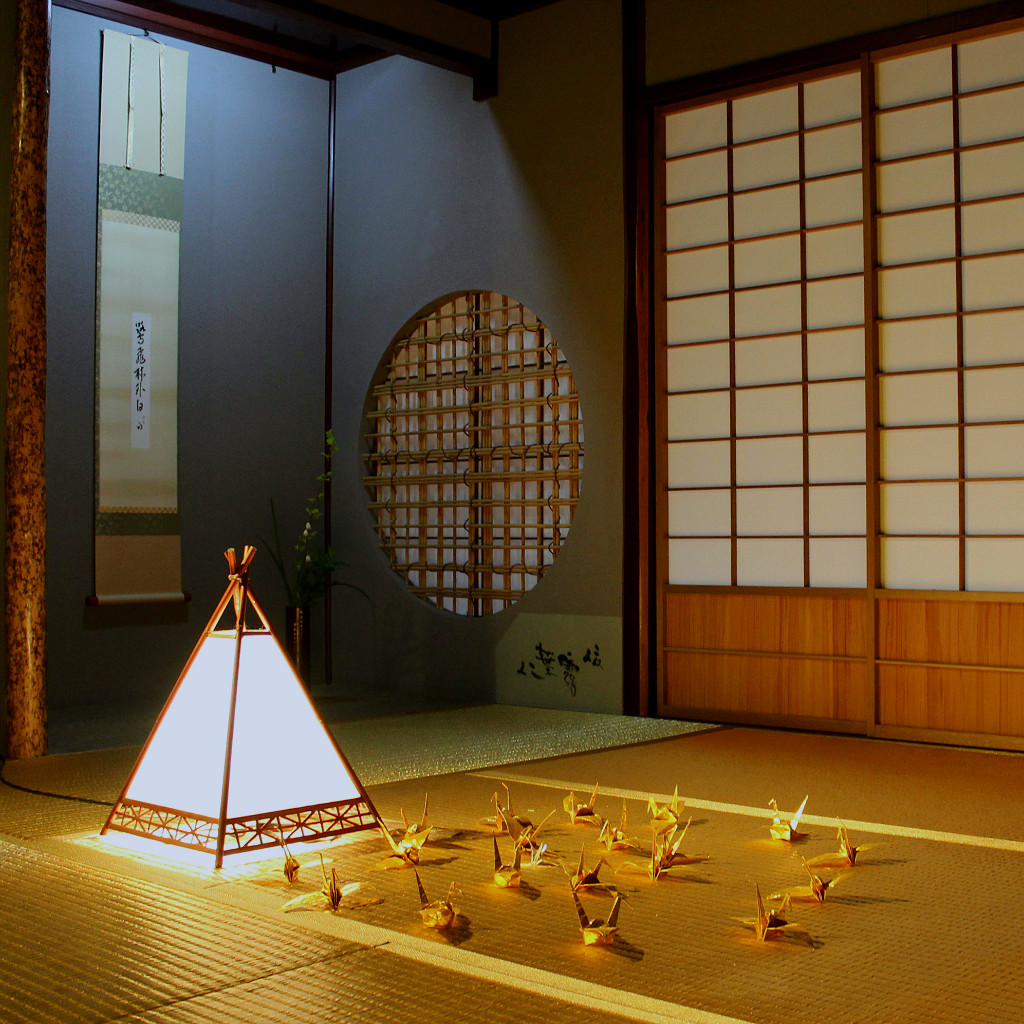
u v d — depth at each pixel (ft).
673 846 7.48
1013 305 12.95
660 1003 5.16
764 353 14.73
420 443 18.19
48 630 16.05
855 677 13.92
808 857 7.89
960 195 13.29
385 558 18.45
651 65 15.53
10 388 12.44
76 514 16.34
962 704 13.14
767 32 14.53
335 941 5.98
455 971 5.55
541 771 11.18
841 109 14.12
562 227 16.33
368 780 10.70
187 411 17.52
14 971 5.53
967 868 7.63
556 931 6.21
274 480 18.58
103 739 13.61
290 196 18.88
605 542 15.79
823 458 14.25
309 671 17.84
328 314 19.21
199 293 17.69
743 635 14.78
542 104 16.58
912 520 13.56
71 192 16.24
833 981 5.50
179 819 7.88
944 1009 5.16
